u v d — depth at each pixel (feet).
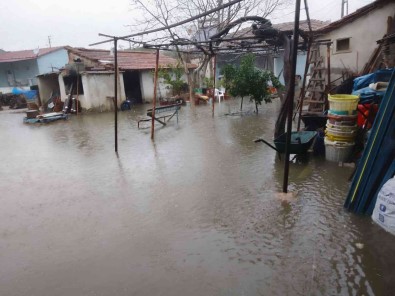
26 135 44.06
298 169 22.25
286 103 26.08
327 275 11.38
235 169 23.47
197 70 65.92
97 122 51.08
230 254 13.05
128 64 72.38
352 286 10.80
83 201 19.60
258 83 46.65
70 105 62.44
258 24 26.96
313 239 13.60
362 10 38.83
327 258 12.28
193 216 16.56
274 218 15.67
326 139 23.35
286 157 17.87
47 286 11.83
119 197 19.80
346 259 12.14
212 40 28.78
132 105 72.49
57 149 34.42
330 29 41.63
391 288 10.59
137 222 16.31
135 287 11.45
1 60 102.42
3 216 18.22
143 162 27.04
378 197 14.01
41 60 103.14
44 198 20.56
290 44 25.55
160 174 23.62
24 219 17.63
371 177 14.87
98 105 63.16
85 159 29.37
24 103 83.92
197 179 21.97
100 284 11.73
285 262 12.27
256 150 28.17
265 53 56.80
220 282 11.43
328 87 36.76
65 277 12.25
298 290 10.79
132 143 34.27
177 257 13.05
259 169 23.00
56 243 14.80
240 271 11.94
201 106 63.46
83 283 11.84
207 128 39.93
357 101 21.75
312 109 40.29
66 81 65.77
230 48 34.88
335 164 22.58
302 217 15.52
